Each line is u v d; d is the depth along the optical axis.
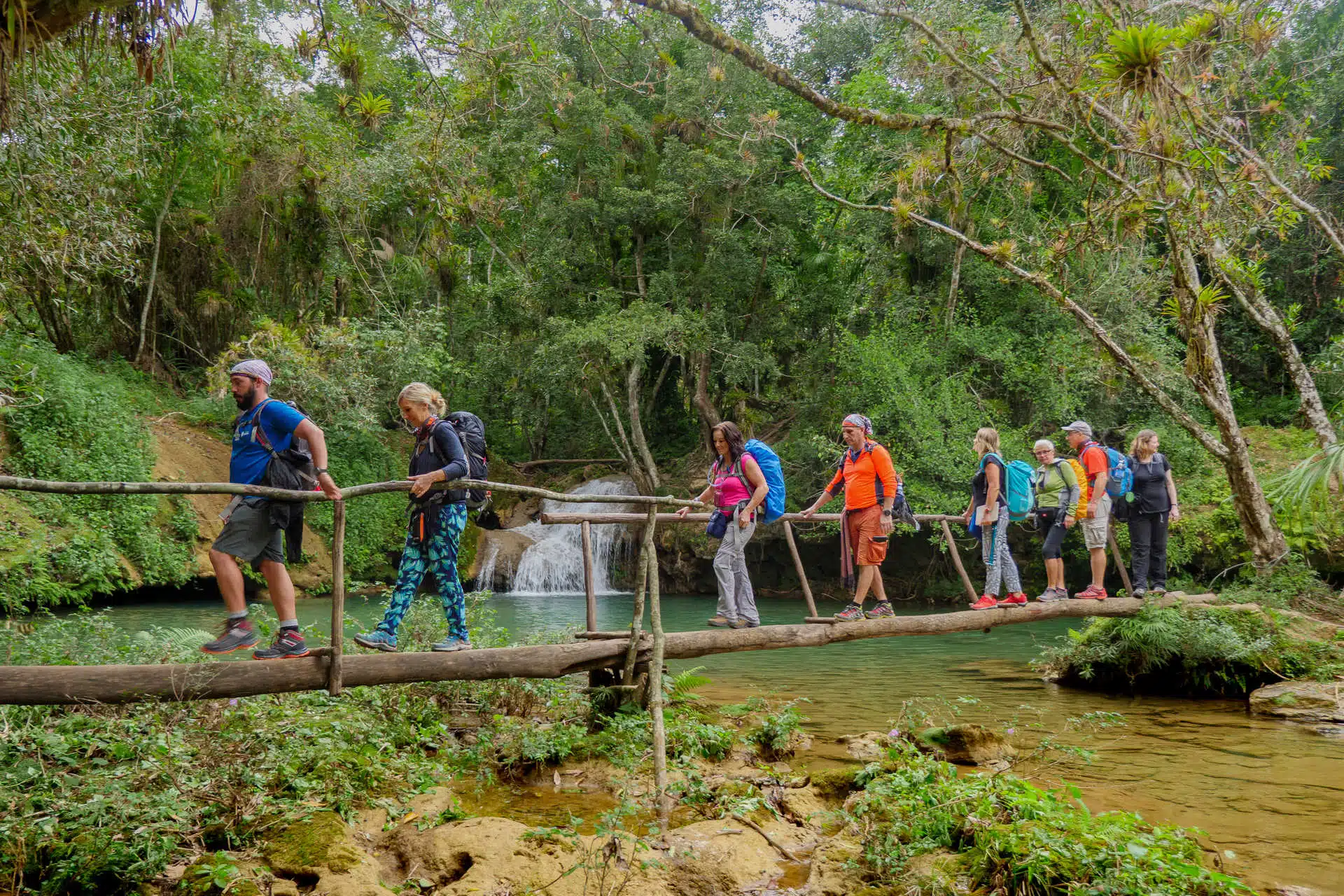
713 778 5.33
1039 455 9.18
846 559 7.40
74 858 3.50
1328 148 18.22
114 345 20.58
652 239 23.45
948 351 18.94
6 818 3.66
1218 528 15.39
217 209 18.94
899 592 20.77
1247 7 7.73
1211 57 8.03
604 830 4.02
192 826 3.92
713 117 21.95
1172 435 17.61
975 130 8.52
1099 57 7.66
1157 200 8.94
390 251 19.94
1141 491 9.52
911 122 7.53
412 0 6.88
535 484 27.05
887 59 19.39
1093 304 17.88
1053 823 3.87
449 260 20.08
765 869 3.96
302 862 3.65
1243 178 9.32
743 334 23.98
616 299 22.84
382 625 5.16
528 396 28.59
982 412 18.34
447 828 4.05
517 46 7.46
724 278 22.16
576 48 20.52
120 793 3.86
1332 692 7.81
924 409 17.83
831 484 7.57
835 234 23.66
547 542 23.00
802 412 21.80
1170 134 8.15
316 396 19.39
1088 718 5.25
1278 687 8.13
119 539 14.79
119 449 15.31
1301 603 10.66
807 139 23.39
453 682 6.43
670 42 21.75
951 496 17.73
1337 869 4.02
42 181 8.94
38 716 4.62
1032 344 19.09
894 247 20.44
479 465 5.43
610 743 5.79
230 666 4.40
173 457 17.38
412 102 14.78
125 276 12.16
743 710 7.35
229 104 13.55
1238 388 20.33
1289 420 18.91
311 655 4.63
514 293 23.70
